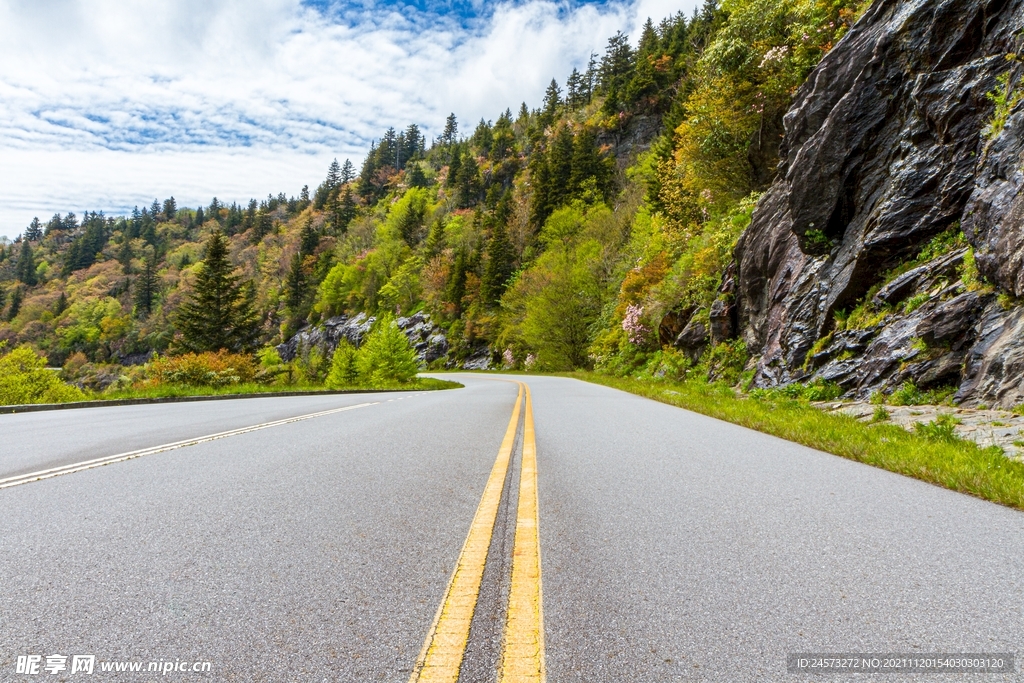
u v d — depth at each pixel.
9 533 3.41
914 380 9.91
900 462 5.51
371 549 3.15
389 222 133.00
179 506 4.07
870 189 13.60
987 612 2.36
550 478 5.07
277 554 3.06
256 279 167.75
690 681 1.83
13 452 6.55
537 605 2.43
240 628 2.21
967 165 11.20
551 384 29.30
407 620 2.28
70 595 2.51
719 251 24.06
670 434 8.16
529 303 60.06
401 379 36.75
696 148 27.33
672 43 98.38
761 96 24.17
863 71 13.89
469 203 139.75
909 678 1.85
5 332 138.62
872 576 2.76
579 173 80.31
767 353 16.31
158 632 2.17
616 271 53.16
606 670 1.90
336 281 126.81
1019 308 8.60
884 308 12.09
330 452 6.51
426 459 6.05
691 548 3.18
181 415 11.69
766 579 2.72
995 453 5.78
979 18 11.14
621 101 105.06
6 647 2.05
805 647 2.06
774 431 8.30
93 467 5.55
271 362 61.50
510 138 153.50
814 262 15.15
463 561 2.96
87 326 132.12
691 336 23.78
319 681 1.83
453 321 88.19
